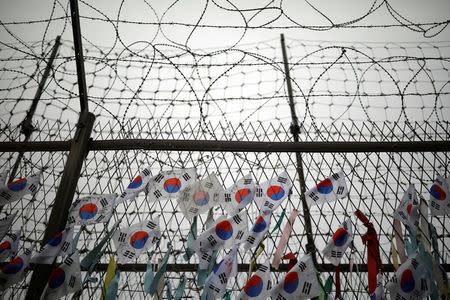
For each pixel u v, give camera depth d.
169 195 1.94
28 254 1.82
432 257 1.67
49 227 1.87
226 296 1.64
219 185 1.95
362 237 1.79
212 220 1.86
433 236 1.74
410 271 1.64
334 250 1.74
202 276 1.68
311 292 1.56
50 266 1.77
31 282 1.71
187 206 1.89
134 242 1.80
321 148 2.15
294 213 1.83
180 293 1.67
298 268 1.62
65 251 1.75
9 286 1.72
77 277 1.65
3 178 2.09
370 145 2.13
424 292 1.59
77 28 2.16
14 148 2.28
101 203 1.93
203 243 1.76
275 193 1.90
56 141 2.29
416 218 1.81
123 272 2.24
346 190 1.90
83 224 1.87
